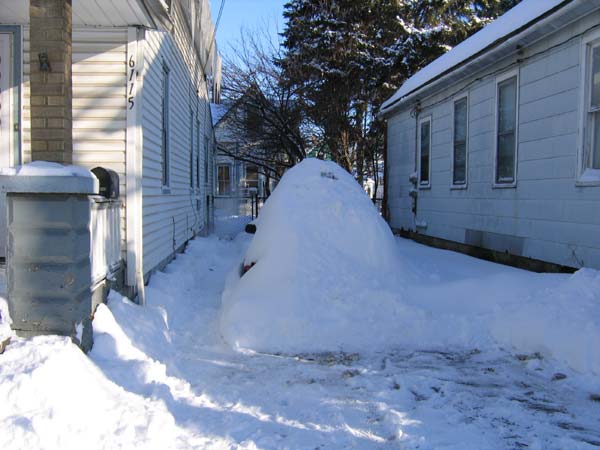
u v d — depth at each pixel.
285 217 7.19
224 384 4.62
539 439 3.44
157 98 7.95
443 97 12.31
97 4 5.80
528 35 8.12
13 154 6.43
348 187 7.79
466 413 3.94
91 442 3.18
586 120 7.28
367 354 5.58
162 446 3.24
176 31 10.08
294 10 24.52
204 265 11.06
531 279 6.74
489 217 10.09
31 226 4.38
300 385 4.59
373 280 6.60
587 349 4.79
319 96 23.23
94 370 4.14
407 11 25.44
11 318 4.39
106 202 5.70
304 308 6.14
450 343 5.80
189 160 12.46
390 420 3.77
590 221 7.20
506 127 9.55
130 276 6.51
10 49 6.38
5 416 3.21
